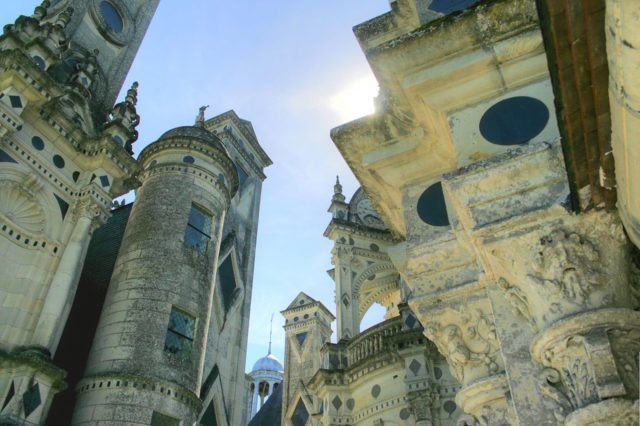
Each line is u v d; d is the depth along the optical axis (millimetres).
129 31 26047
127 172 19172
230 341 26109
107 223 23203
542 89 6203
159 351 17062
